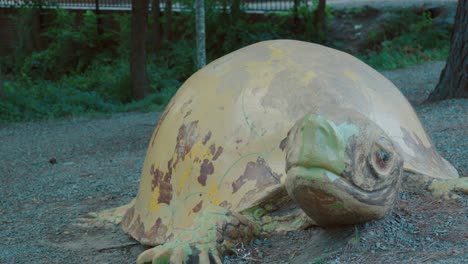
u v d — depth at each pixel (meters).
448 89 10.45
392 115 4.17
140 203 4.93
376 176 3.29
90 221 6.00
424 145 4.36
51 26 24.47
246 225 3.79
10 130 13.35
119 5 26.39
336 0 26.30
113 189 7.48
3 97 15.30
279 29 22.38
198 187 4.14
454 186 3.97
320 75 4.18
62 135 12.38
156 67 20.42
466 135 7.30
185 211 4.16
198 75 4.85
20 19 24.42
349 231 3.61
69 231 5.81
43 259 4.96
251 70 4.38
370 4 23.55
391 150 3.35
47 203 7.06
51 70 23.05
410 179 4.11
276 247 3.74
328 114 3.29
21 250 5.26
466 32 10.14
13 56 24.39
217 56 22.23
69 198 7.21
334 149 3.12
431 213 3.80
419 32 21.09
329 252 3.48
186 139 4.39
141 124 13.10
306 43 4.73
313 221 3.71
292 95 4.08
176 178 4.38
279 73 4.25
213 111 4.30
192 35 22.70
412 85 14.12
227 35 21.88
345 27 22.31
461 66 10.23
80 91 17.61
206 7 22.12
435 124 8.30
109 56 23.16
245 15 22.77
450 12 21.28
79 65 22.91
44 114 15.18
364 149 3.22
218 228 3.70
